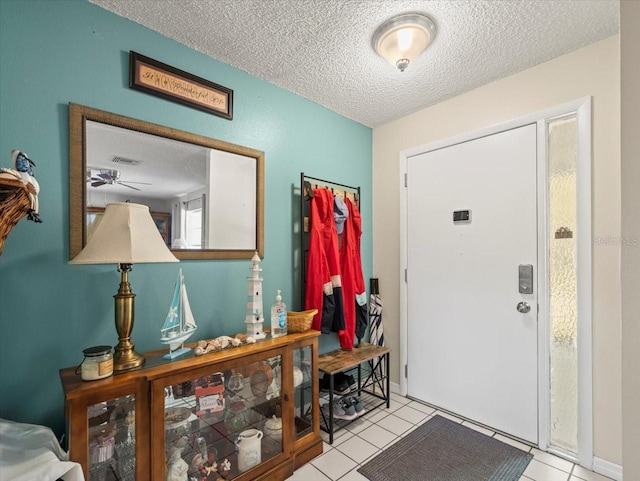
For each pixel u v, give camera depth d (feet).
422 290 8.38
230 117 6.35
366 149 9.52
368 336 9.37
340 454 6.14
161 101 5.47
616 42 5.53
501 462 5.89
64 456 3.71
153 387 4.10
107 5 4.84
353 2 4.81
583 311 5.81
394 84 7.18
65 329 4.50
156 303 5.32
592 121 5.76
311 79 6.97
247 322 5.78
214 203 6.08
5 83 4.13
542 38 5.61
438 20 5.16
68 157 4.55
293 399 5.75
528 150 6.58
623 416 2.07
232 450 5.19
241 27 5.35
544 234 6.37
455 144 7.75
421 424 7.21
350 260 8.19
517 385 6.68
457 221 7.70
